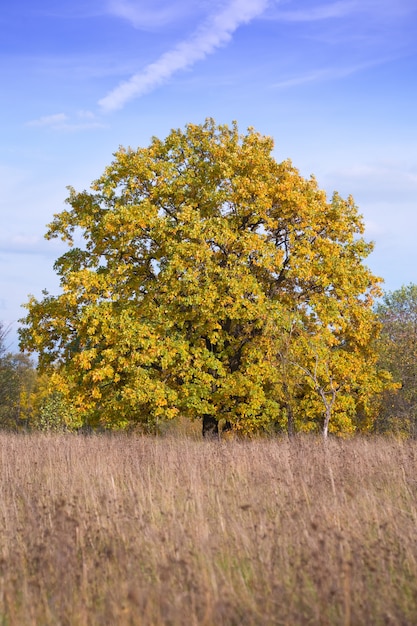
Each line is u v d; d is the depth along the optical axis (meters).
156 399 22.61
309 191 25.06
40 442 16.28
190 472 11.15
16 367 45.22
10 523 8.23
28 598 5.77
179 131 25.84
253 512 8.56
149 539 7.14
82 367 23.25
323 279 23.69
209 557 6.50
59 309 24.27
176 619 5.18
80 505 8.96
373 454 13.48
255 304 22.70
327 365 23.55
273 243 23.86
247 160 24.14
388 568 6.48
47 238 26.25
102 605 5.75
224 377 23.78
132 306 23.62
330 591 5.62
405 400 27.27
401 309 31.17
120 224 23.94
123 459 12.91
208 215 23.78
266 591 5.94
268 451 14.17
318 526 7.27
